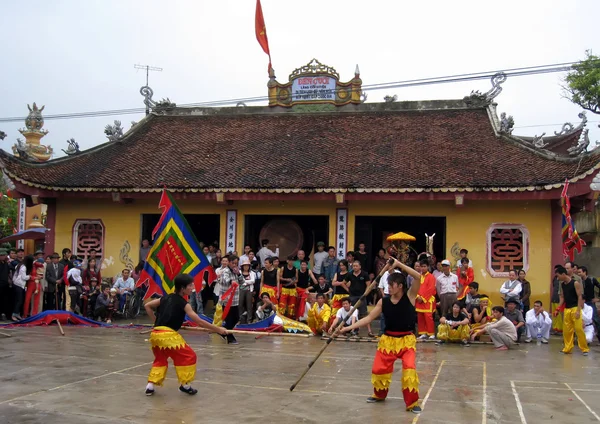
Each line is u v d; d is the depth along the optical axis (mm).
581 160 16000
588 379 9578
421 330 14094
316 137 20781
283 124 22172
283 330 14602
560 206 17016
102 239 19750
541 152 17516
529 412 7441
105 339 13188
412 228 23625
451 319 13938
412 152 18891
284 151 19969
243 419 7012
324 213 18703
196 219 24688
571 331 12336
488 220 17609
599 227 27188
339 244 18516
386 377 7734
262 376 9453
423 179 17016
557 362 11258
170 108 24047
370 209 18406
